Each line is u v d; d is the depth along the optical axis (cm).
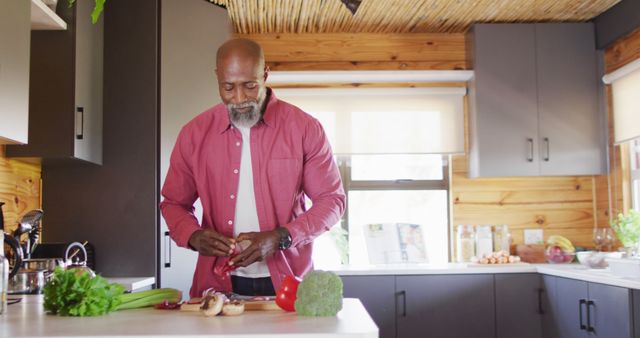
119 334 141
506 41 462
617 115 451
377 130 475
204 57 387
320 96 476
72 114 316
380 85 482
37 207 357
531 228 483
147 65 363
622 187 450
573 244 482
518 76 461
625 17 425
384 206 491
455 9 436
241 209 215
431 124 476
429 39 486
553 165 458
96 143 349
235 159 213
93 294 171
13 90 251
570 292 391
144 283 327
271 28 470
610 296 345
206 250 198
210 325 152
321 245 481
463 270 425
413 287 423
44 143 315
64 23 312
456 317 423
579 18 464
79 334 142
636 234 401
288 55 480
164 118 364
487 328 424
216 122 215
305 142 213
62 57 318
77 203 360
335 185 217
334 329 145
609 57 459
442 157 491
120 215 359
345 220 488
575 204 485
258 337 139
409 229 472
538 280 429
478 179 483
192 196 222
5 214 313
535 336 426
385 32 483
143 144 360
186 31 378
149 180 359
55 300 173
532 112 459
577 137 460
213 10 394
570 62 463
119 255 357
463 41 487
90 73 340
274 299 190
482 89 460
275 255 209
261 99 203
